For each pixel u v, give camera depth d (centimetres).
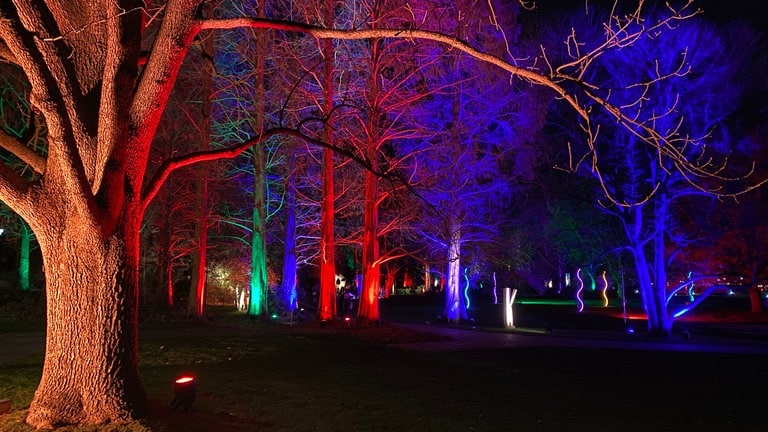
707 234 3000
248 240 3766
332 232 2412
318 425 845
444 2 2295
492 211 3066
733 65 2441
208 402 934
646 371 1495
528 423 902
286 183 3052
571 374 1420
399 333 2189
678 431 885
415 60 2322
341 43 2241
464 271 3519
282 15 2352
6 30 568
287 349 1608
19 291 3203
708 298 5706
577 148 2706
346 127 2352
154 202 3106
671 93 2464
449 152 2811
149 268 3459
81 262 669
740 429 903
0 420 676
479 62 2664
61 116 597
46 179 678
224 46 2648
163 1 1308
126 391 683
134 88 715
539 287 6769
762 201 3120
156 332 2012
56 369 668
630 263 4403
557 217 3600
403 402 1008
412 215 2552
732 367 1588
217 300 4431
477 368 1455
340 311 2942
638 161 2664
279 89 2512
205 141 2569
